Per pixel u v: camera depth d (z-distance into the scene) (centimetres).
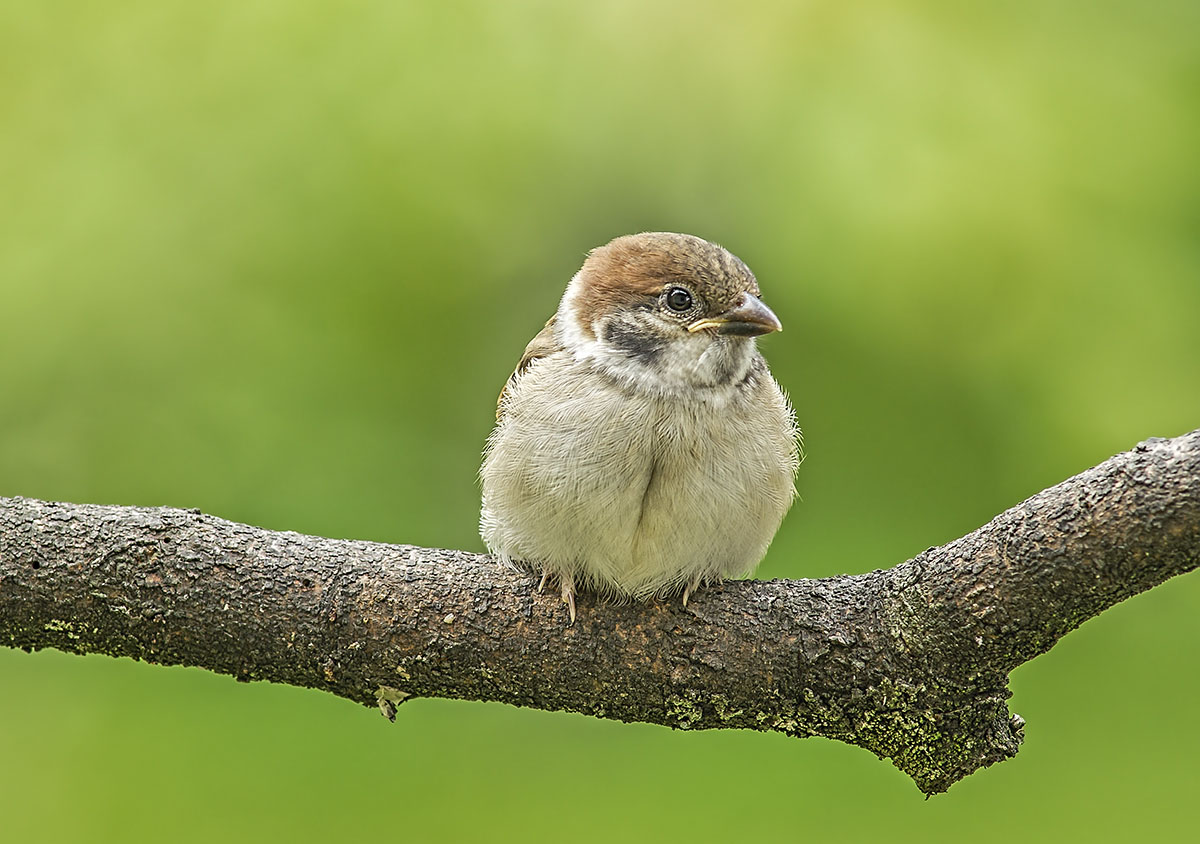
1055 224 1047
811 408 1048
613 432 846
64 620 809
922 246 1045
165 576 808
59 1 1142
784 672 805
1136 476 709
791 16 1119
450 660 820
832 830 1003
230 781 1002
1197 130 1077
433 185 1091
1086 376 1025
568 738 1042
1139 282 1037
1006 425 1034
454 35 1133
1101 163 1067
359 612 816
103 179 1091
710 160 1100
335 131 1101
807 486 1036
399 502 1034
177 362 1053
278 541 832
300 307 1064
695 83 1118
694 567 837
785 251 1062
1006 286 1041
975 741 789
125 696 1031
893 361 1048
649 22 1133
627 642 820
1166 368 1023
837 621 798
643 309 870
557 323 922
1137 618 1033
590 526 837
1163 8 1116
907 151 1069
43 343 1052
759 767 1027
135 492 1031
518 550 848
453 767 1023
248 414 1045
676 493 841
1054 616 741
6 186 1088
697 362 860
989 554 752
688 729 834
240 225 1075
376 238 1077
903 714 789
